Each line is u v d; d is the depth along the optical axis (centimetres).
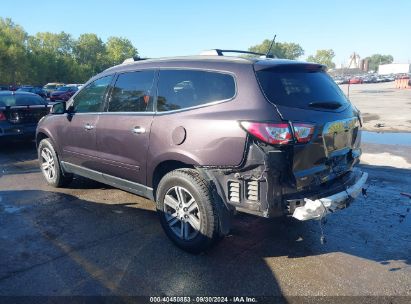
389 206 516
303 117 333
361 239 418
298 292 319
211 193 357
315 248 397
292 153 324
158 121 395
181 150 368
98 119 478
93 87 508
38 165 775
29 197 559
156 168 405
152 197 427
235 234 428
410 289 323
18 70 6788
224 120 340
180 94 389
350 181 385
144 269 355
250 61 356
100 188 602
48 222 465
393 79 7700
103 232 436
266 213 325
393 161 774
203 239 364
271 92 337
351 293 318
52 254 383
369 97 2988
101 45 11944
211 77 369
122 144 439
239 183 336
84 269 355
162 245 402
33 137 907
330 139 353
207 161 350
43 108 920
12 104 926
